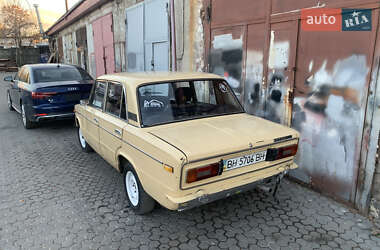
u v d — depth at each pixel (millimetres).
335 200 3744
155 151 2738
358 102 3320
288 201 3734
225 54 5375
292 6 3959
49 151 5773
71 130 7406
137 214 3451
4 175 4633
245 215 3436
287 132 3174
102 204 3715
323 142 3795
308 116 3949
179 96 3531
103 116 3951
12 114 9508
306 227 3191
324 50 3625
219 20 5391
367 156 3299
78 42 15977
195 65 6293
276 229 3162
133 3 8664
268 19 4352
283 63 4215
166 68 7477
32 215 3480
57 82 6875
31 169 4863
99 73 12750
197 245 2918
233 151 2725
